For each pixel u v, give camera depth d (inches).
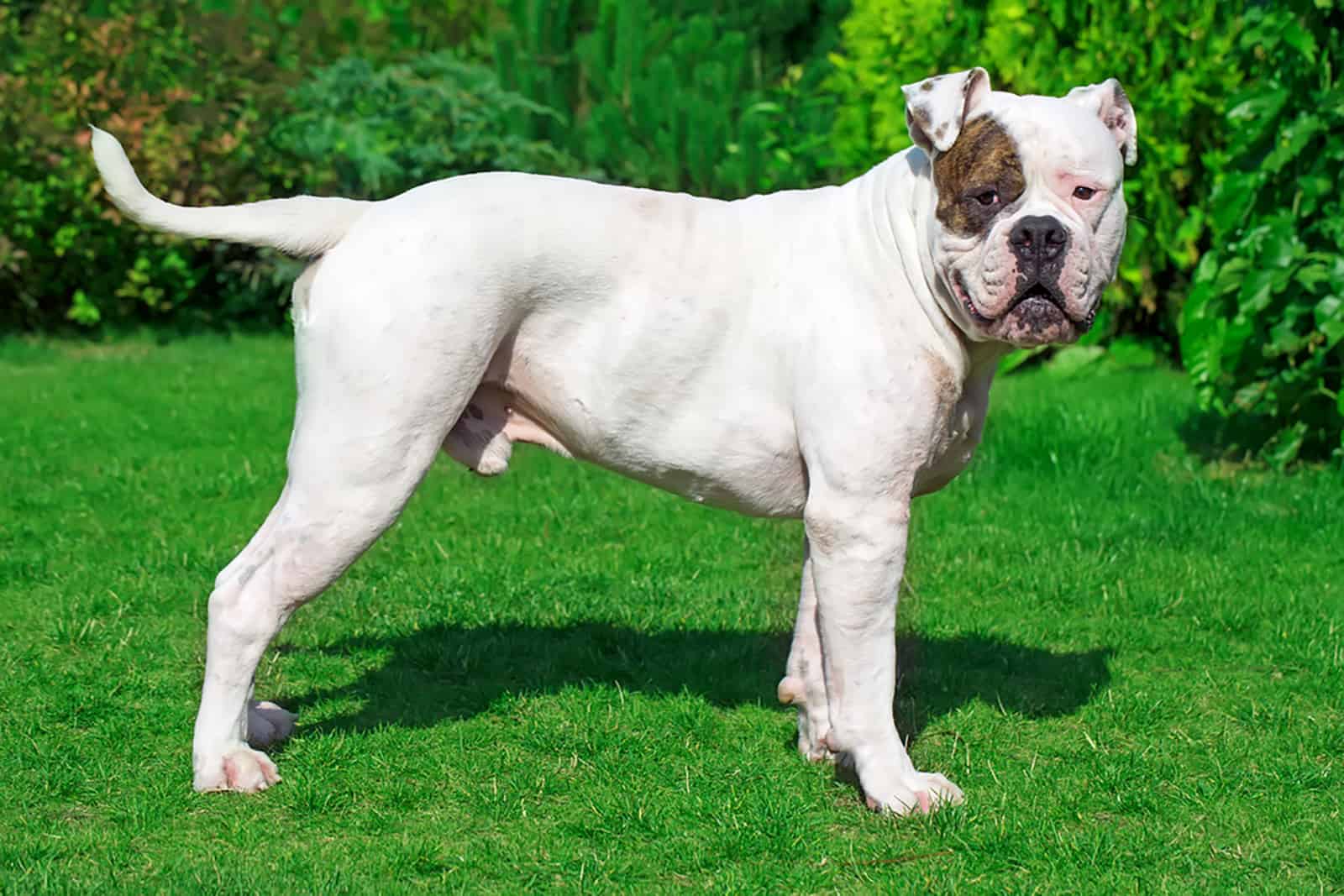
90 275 539.5
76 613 251.9
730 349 178.4
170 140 523.2
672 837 173.5
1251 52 367.9
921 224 172.7
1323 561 289.4
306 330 177.0
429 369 173.5
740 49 549.6
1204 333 355.3
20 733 202.2
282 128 546.0
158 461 363.9
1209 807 183.8
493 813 179.6
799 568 289.3
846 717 179.6
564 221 177.5
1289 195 340.8
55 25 528.4
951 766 195.9
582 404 181.3
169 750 197.6
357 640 243.9
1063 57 431.2
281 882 158.2
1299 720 213.0
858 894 160.4
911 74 446.3
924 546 297.6
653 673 232.1
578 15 582.9
